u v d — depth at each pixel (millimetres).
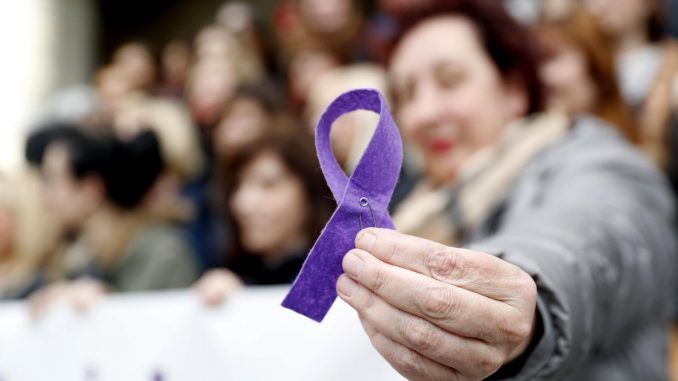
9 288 2168
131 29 6629
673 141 2184
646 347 1197
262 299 1328
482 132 1447
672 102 2338
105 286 2135
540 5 3404
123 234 2213
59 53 6098
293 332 1279
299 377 1256
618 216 1054
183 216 2549
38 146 2496
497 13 1492
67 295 1532
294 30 4238
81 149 2262
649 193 1206
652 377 1187
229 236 1910
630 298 1047
